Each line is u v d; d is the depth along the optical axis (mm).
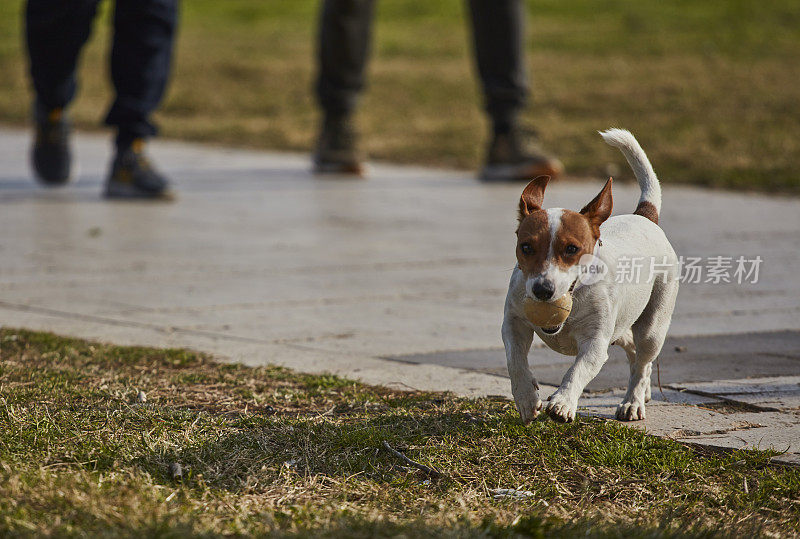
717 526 5047
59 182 18703
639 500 5477
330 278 11516
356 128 21344
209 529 4746
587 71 35688
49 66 17234
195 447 5949
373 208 16703
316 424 6512
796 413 7023
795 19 47188
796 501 5449
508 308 6332
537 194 6254
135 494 5105
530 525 4832
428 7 56281
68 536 4562
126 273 11672
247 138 27297
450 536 4648
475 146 24703
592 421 6656
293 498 5371
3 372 7570
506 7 19656
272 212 16188
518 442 6234
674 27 46438
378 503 5301
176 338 9008
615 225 6695
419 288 11062
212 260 12422
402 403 7051
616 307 6266
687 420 6867
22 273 11602
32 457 5660
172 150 25281
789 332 9398
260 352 8586
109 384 7402
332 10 20578
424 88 34250
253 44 45906
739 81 31984
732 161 20719
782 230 14500
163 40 16922
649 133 24719
